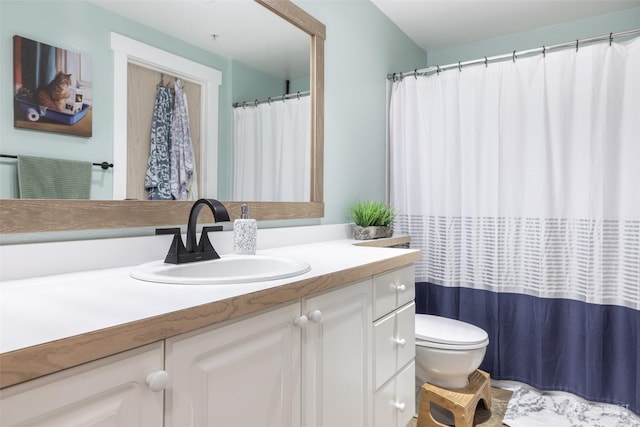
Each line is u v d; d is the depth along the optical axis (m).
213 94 1.48
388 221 2.15
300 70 1.87
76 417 0.59
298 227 1.86
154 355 0.69
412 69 3.04
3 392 0.51
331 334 1.15
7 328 0.61
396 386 1.53
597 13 2.63
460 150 2.46
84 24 1.10
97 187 1.13
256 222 1.56
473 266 2.43
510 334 2.37
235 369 0.85
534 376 2.31
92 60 1.12
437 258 2.53
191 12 1.40
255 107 1.65
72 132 1.08
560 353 2.24
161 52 1.31
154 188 1.29
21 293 0.85
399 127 2.64
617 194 2.09
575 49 2.19
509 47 2.96
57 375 0.57
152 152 1.28
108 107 1.16
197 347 0.77
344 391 1.21
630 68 2.04
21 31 0.98
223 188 1.52
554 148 2.21
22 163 0.99
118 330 0.63
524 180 2.29
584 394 2.16
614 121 2.08
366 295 1.33
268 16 1.70
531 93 2.27
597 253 2.10
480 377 2.08
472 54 3.12
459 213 2.47
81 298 0.81
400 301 1.56
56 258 1.05
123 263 1.19
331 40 2.11
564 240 2.21
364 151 2.41
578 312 2.18
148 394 0.68
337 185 2.17
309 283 1.04
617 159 2.08
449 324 2.13
